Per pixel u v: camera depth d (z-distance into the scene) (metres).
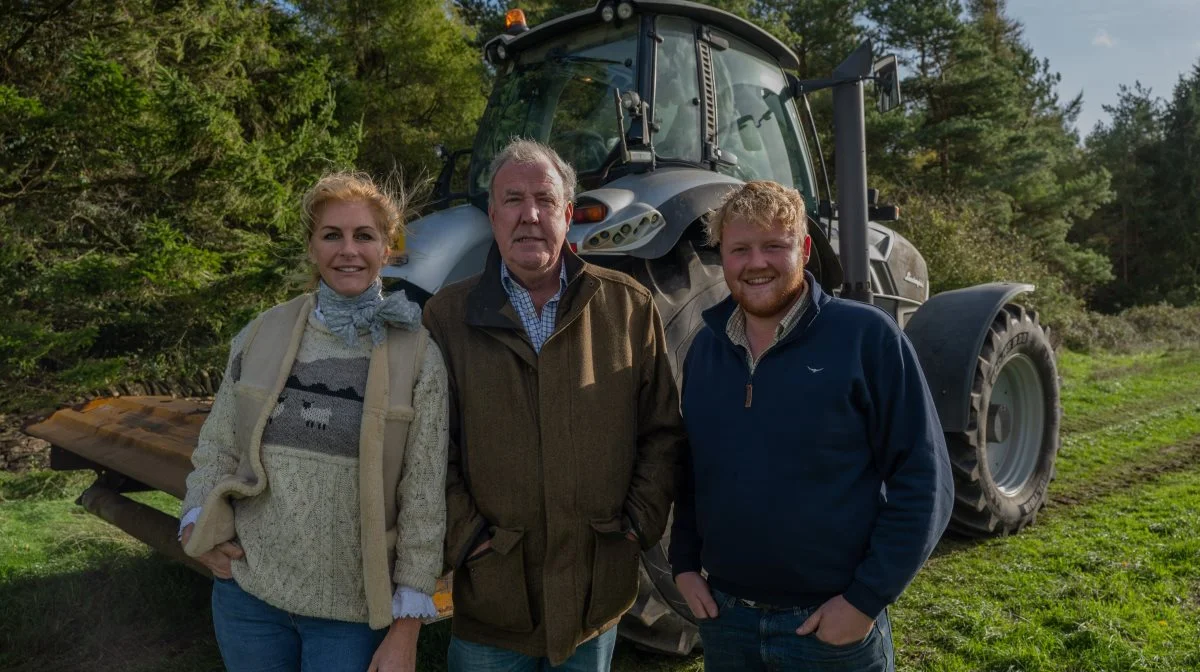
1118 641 3.14
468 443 1.96
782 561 1.86
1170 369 12.61
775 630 1.89
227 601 1.88
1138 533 4.51
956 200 16.89
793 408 1.87
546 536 1.94
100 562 4.03
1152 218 34.75
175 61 9.13
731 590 1.98
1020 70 27.06
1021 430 4.90
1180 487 5.45
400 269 3.36
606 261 3.21
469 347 2.00
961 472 4.21
